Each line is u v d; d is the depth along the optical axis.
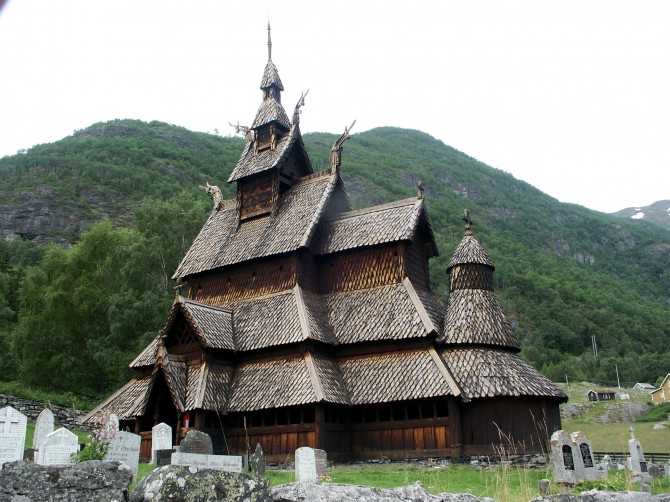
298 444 34.62
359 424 36.03
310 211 41.66
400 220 40.06
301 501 8.80
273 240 41.59
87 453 21.12
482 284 37.94
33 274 72.38
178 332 39.41
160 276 69.88
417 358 35.62
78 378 67.12
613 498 12.98
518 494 18.44
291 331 37.00
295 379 35.56
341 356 38.00
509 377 34.38
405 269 38.97
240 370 38.50
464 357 35.31
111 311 63.81
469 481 27.22
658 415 101.38
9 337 72.00
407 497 10.00
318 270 41.97
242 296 42.41
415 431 34.44
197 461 22.22
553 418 36.09
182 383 36.69
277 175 44.44
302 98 47.16
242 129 48.59
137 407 38.28
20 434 23.38
